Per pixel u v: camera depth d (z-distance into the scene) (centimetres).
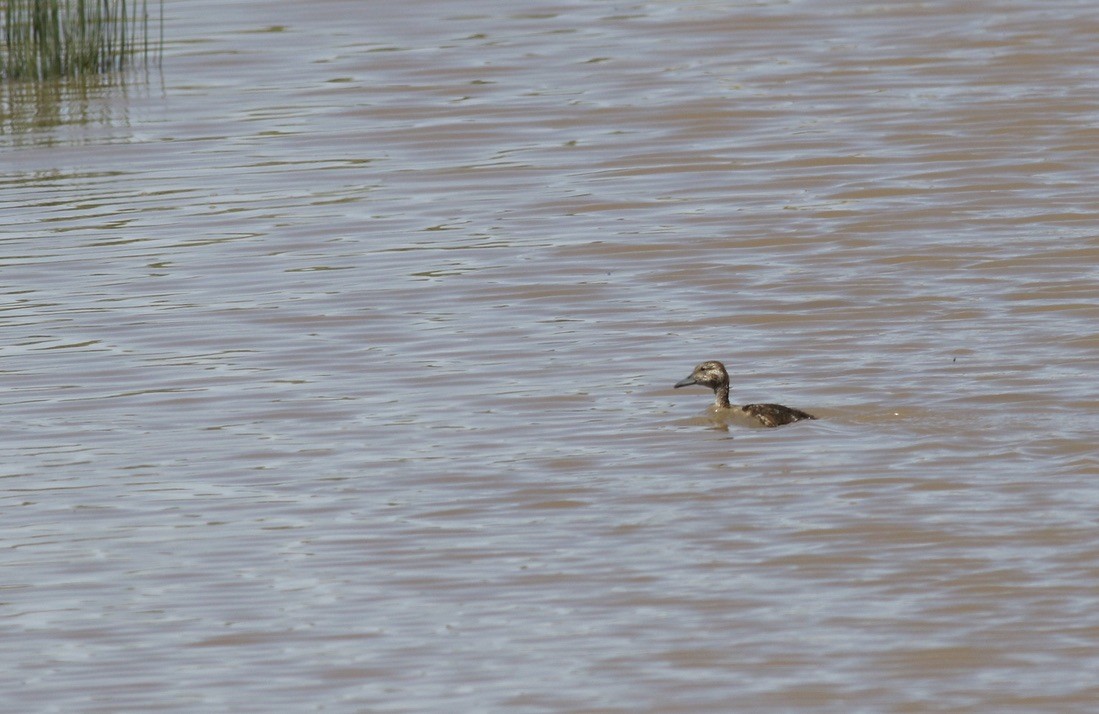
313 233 2684
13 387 2117
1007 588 1516
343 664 1423
